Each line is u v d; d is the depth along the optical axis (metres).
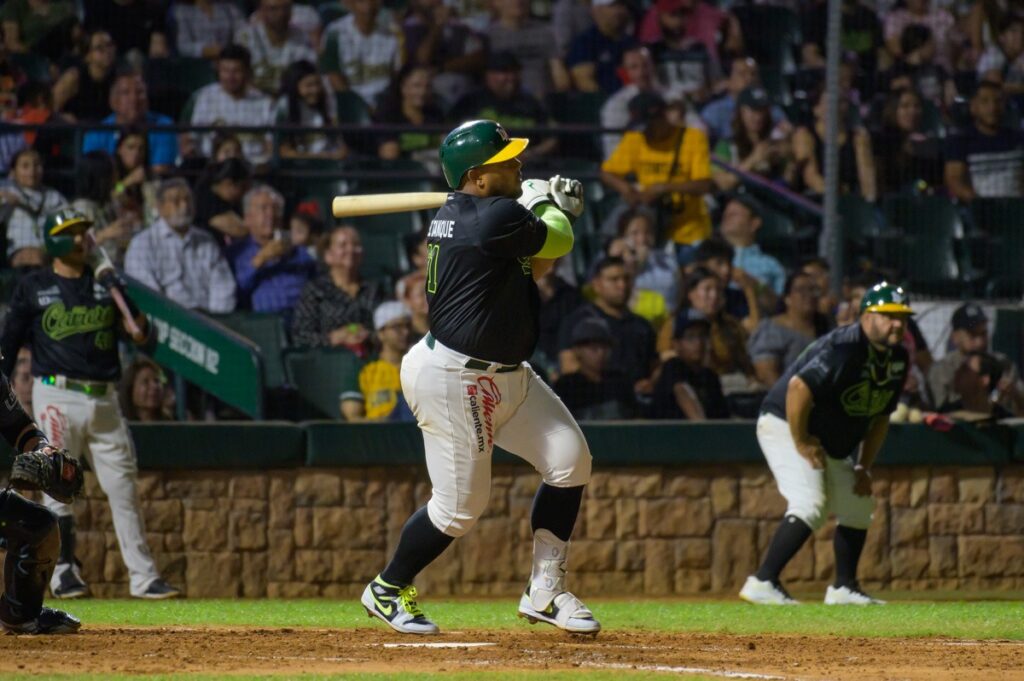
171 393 33.47
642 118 41.78
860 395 26.47
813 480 27.12
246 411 32.22
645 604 27.33
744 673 13.62
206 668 13.79
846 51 47.12
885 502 32.25
